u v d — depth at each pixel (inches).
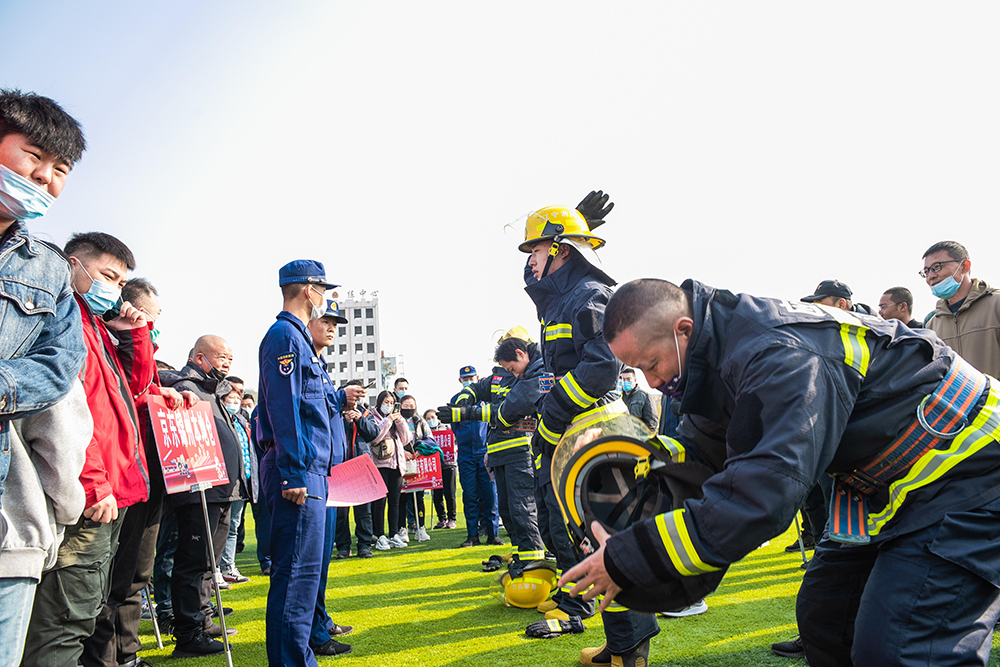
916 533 78.7
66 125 85.7
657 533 71.2
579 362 140.2
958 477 78.7
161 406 144.3
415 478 418.0
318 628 166.6
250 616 215.2
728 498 70.0
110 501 103.6
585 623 184.1
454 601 224.4
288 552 135.3
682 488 83.0
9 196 80.7
